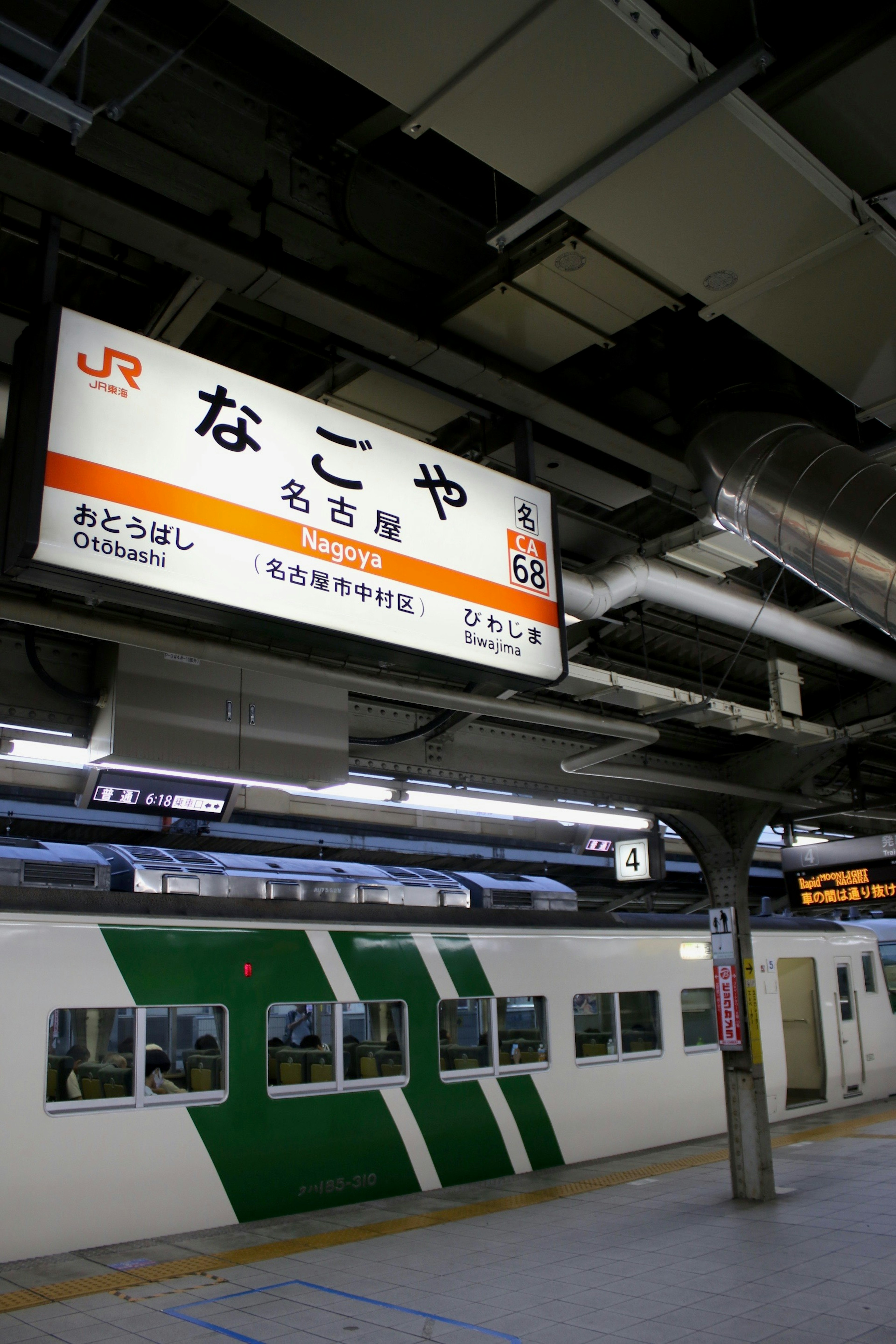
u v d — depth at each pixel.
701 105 3.45
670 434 6.17
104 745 7.69
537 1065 10.22
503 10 3.21
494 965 10.09
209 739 8.04
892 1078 14.85
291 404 4.80
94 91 4.03
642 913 12.12
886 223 4.11
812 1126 12.45
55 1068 7.27
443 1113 9.34
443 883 10.81
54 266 4.17
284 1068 8.48
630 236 4.13
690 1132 11.53
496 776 10.62
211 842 13.16
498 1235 7.58
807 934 14.08
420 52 3.37
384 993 9.19
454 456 5.38
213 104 4.31
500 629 5.28
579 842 13.69
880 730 10.00
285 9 3.22
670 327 5.65
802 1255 6.72
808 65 3.66
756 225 4.07
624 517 7.92
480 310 4.88
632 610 9.21
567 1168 10.12
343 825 13.45
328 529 4.75
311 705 8.72
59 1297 6.16
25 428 4.03
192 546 4.29
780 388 5.39
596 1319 5.62
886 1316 5.47
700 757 12.12
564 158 3.76
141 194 4.12
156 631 6.55
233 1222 7.85
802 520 4.92
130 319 5.61
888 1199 8.27
